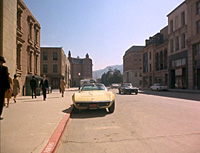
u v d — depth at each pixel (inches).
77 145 153.3
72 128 212.7
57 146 150.0
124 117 271.7
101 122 242.2
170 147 144.3
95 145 152.6
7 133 170.1
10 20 486.3
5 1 454.9
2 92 203.3
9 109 320.8
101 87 380.5
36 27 876.0
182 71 1229.1
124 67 3115.2
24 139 152.6
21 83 672.4
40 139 152.7
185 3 1205.7
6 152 123.7
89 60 3649.1
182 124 221.0
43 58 1638.8
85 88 375.6
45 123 212.1
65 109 322.7
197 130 193.2
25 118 240.7
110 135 181.0
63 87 625.6
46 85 498.3
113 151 138.1
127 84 901.2
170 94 813.9
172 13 1390.3
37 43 893.2
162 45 1556.3
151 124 223.3
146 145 149.8
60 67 1652.3
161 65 1621.6
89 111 338.3
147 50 1931.6
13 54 506.3
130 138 169.6
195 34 1077.1
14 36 514.9
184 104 421.4
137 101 498.6
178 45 1301.7
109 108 314.2
